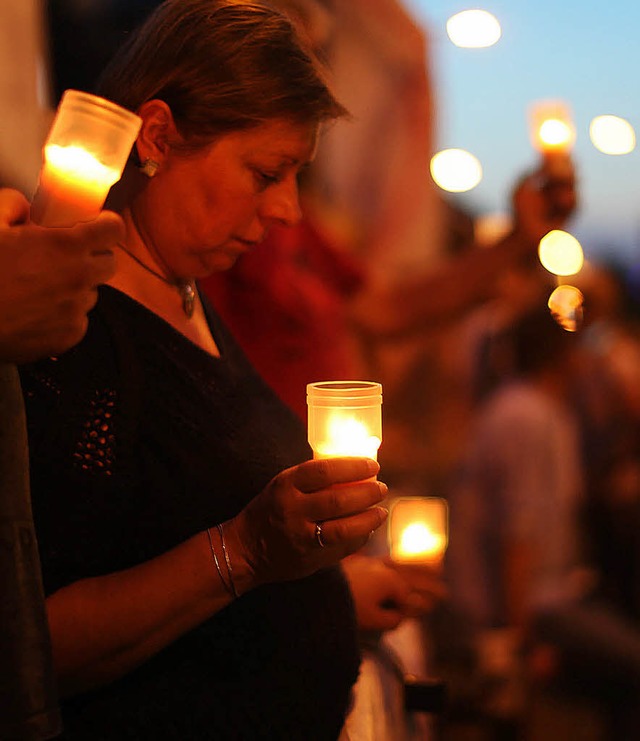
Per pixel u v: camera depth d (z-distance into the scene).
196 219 2.07
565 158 4.40
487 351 7.09
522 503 5.75
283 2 2.96
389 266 6.95
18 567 1.56
